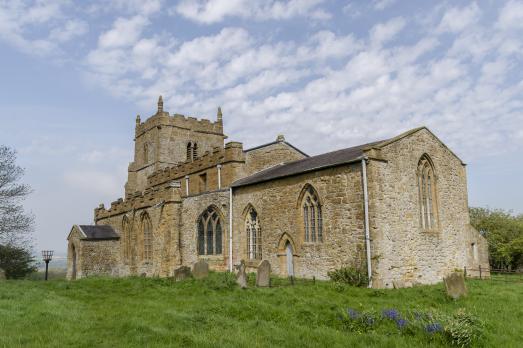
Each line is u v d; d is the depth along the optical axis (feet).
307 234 90.43
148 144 184.34
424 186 91.35
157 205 126.31
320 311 50.06
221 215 111.34
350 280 75.97
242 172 121.39
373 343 37.65
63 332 42.42
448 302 57.57
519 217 158.51
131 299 65.31
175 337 39.42
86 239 144.15
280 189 96.68
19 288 76.38
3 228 142.10
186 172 142.72
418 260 84.89
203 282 75.51
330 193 84.99
